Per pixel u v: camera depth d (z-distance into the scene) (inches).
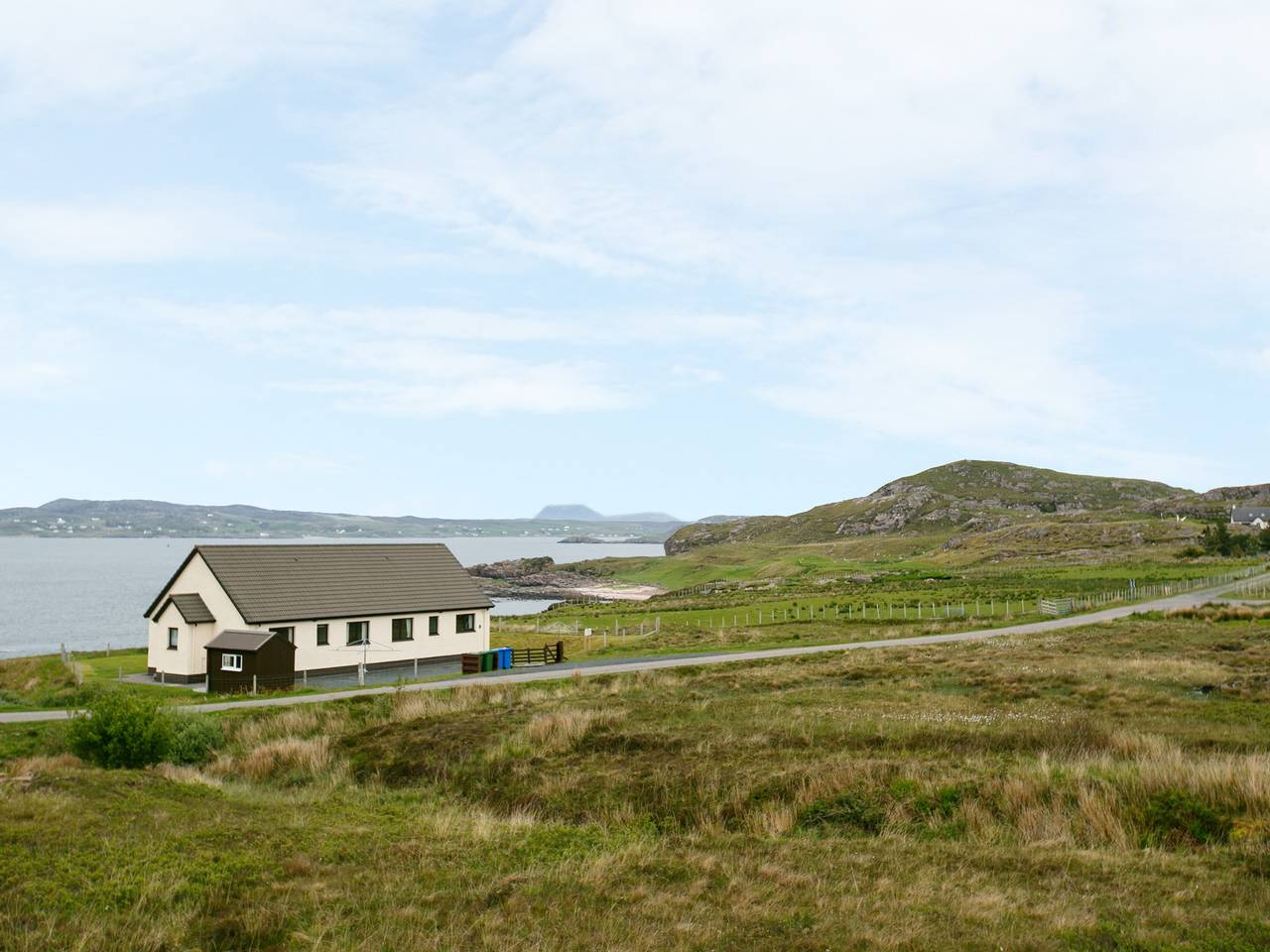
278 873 527.2
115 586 6717.5
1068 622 2349.9
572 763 869.8
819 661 1609.3
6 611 4879.4
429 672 1984.5
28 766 896.9
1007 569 4933.6
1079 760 726.5
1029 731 838.5
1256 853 510.6
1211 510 7194.9
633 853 564.1
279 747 1034.7
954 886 486.9
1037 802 622.8
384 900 477.7
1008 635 2025.1
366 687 1612.9
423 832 641.0
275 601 1911.9
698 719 1017.5
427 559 2305.6
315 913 455.5
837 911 449.7
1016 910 443.8
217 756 1058.7
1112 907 441.4
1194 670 1240.8
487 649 2299.5
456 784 866.8
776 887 493.7
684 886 500.4
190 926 439.8
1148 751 746.2
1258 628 1876.2
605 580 7810.0
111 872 508.7
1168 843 557.9
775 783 717.3
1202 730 844.0
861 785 687.1
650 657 1871.3
